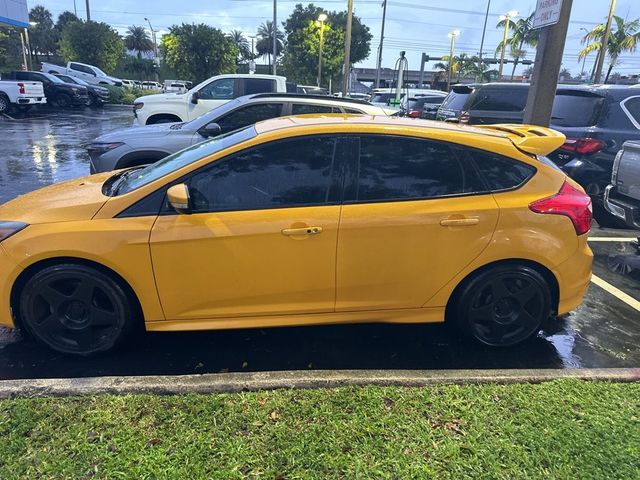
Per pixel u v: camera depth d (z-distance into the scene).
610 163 6.57
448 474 2.26
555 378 3.01
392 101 13.65
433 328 3.87
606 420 2.63
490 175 3.33
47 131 16.59
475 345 3.61
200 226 3.10
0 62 39.06
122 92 33.00
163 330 3.29
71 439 2.39
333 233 3.16
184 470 2.23
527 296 3.46
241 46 90.31
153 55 87.75
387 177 3.25
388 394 2.79
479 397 2.80
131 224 3.10
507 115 9.19
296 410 2.64
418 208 3.22
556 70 6.02
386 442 2.44
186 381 2.82
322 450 2.37
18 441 2.36
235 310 3.28
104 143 6.54
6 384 2.74
